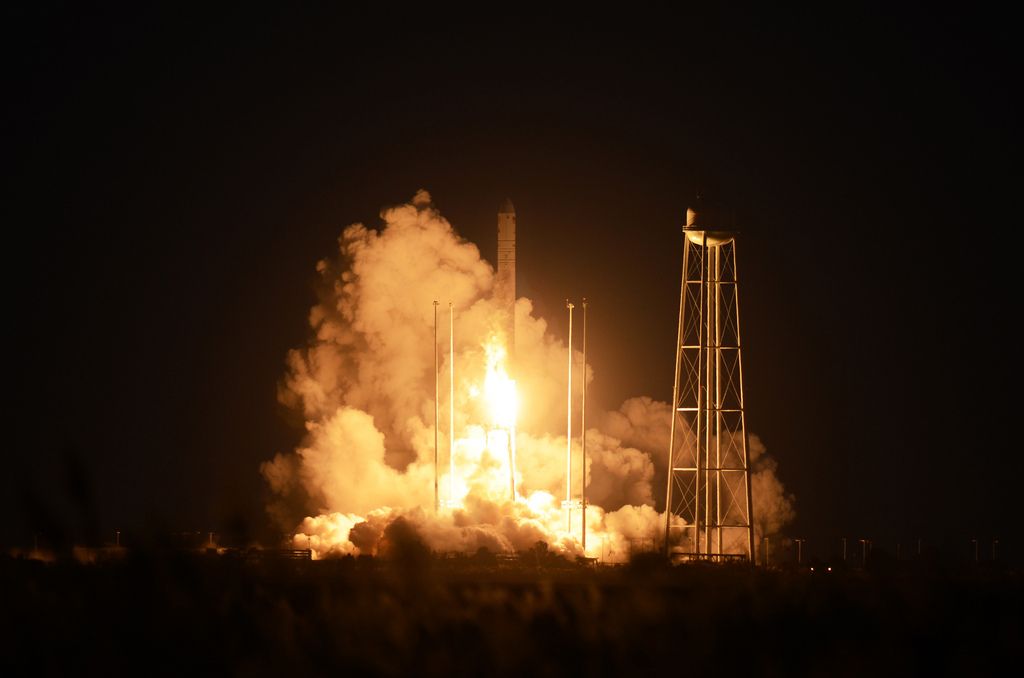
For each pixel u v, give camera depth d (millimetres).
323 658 180000
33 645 163500
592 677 183500
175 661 162250
